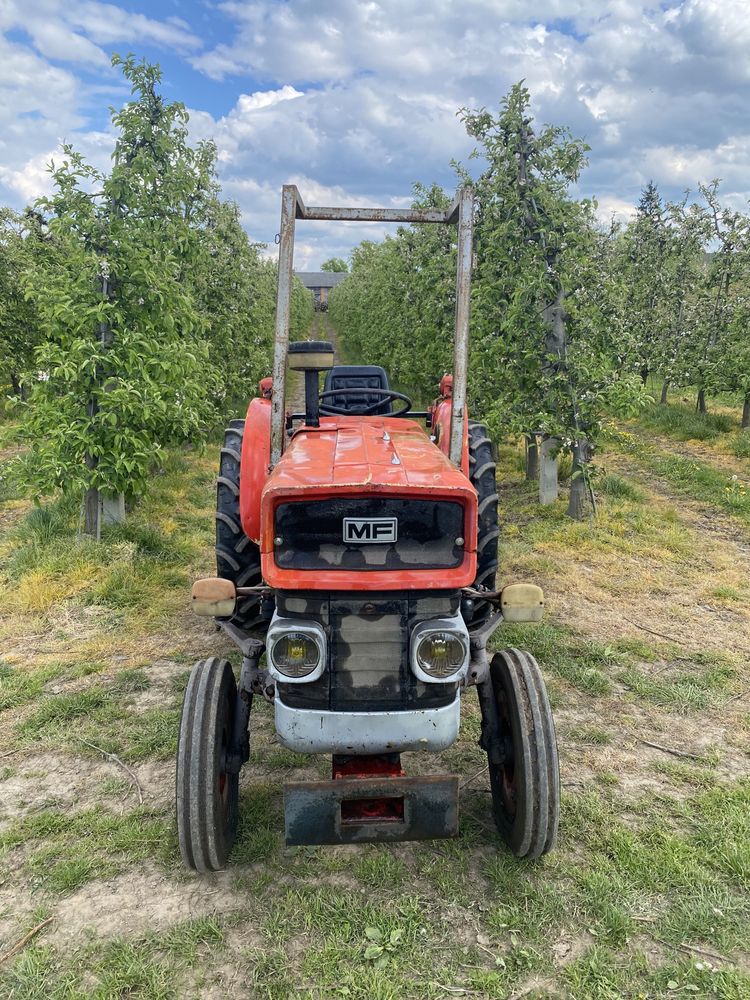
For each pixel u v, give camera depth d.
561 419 7.81
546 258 7.79
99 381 6.22
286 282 2.97
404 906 2.71
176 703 4.18
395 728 2.59
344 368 6.93
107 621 5.28
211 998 2.35
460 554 2.55
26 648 4.87
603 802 3.33
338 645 2.56
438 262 11.05
